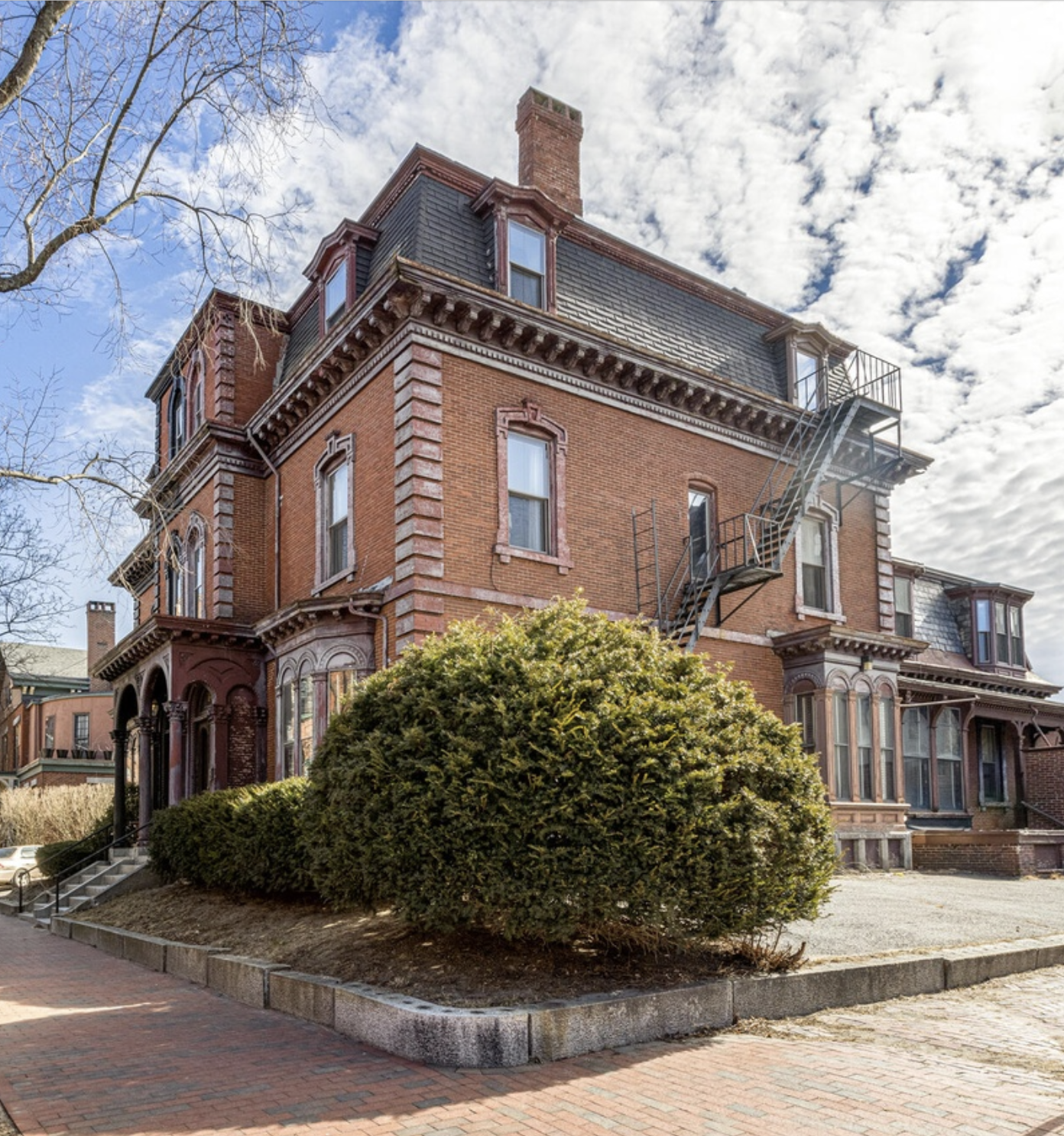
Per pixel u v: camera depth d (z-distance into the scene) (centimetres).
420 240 1725
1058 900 1531
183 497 2392
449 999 793
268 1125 590
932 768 2623
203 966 1111
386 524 1688
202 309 1198
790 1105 610
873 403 2083
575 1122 588
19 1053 783
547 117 2130
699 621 1786
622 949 911
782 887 876
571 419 1820
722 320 2183
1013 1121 578
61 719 5053
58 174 934
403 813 863
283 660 1906
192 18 955
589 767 836
